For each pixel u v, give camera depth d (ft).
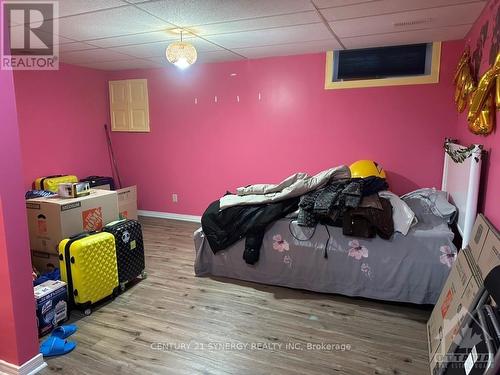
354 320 8.05
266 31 9.91
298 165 14.06
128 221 9.93
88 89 15.76
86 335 7.49
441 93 11.66
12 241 5.92
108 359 6.70
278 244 9.54
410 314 8.31
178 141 16.05
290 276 9.54
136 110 16.51
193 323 7.96
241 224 9.79
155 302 8.93
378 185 9.50
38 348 6.44
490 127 7.02
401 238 8.47
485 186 7.43
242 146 14.89
